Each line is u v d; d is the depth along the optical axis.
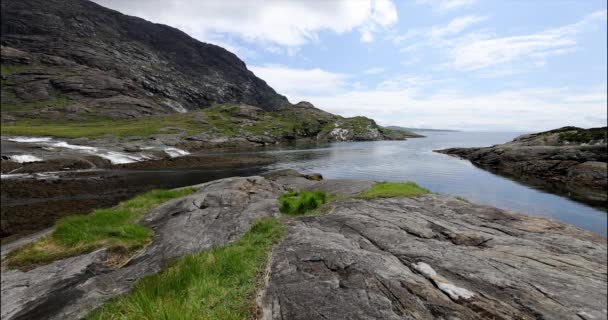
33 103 130.00
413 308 5.90
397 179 43.97
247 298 6.19
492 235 11.02
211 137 104.88
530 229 11.83
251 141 113.88
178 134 100.62
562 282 7.71
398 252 9.08
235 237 11.57
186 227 12.91
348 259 8.02
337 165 60.38
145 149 68.94
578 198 31.75
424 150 94.69
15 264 10.42
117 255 10.86
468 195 33.41
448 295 6.54
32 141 65.81
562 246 10.29
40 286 8.71
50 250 11.34
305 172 51.56
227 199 17.08
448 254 9.04
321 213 14.23
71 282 8.77
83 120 122.62
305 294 6.35
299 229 11.04
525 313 6.25
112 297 7.46
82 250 11.10
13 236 20.55
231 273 7.25
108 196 32.00
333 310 5.77
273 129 136.88
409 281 6.96
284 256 8.41
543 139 62.09
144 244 11.93
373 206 14.80
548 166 45.91
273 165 60.53
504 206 28.66
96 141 74.00
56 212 25.77
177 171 50.81
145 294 5.92
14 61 151.25
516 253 9.49
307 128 150.25
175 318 4.94
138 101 152.75
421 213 13.59
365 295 6.29
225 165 59.50
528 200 30.98
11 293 8.52
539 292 7.08
